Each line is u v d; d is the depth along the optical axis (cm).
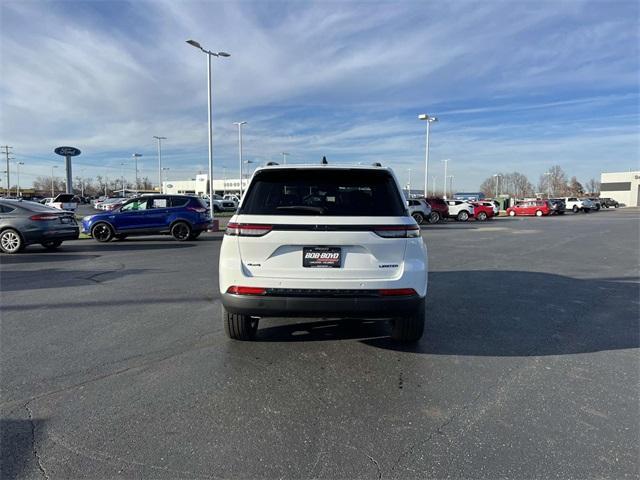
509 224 2792
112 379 366
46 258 1090
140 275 841
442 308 602
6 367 389
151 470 246
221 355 420
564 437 281
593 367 396
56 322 525
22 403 324
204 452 264
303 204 390
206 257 1109
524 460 256
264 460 256
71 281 779
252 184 401
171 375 374
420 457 260
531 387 354
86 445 271
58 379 365
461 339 470
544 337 479
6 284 752
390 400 331
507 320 544
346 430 289
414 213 2834
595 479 239
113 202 4441
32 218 1186
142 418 303
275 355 421
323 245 371
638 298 666
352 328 504
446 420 302
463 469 248
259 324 518
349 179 400
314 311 373
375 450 267
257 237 374
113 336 474
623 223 2794
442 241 1577
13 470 246
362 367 393
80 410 314
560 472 245
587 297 673
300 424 296
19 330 494
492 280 809
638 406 323
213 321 530
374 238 370
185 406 320
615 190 10088
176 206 1571
